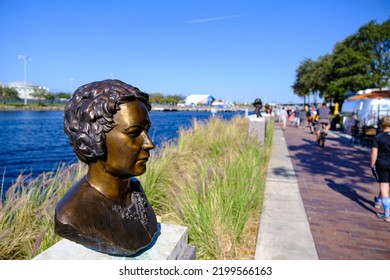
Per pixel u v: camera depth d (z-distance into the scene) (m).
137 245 1.87
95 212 1.69
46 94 88.38
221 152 7.59
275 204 5.16
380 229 4.29
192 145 7.73
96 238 1.67
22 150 13.19
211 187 3.96
